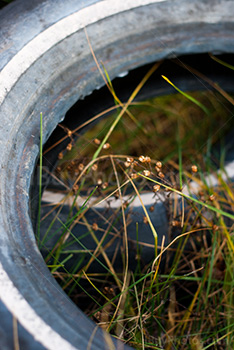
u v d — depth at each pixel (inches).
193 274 36.6
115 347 26.1
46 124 32.0
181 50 35.6
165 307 36.3
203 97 42.3
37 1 33.2
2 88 30.2
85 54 33.7
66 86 33.2
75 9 33.2
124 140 42.6
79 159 35.6
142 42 35.1
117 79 36.8
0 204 27.7
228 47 35.9
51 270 33.8
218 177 37.6
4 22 32.3
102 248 34.7
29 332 24.3
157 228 35.0
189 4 35.1
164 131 43.8
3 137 29.6
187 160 42.4
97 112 36.5
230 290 34.9
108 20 33.9
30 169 30.1
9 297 25.0
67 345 24.2
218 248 36.2
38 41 31.9
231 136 42.3
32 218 33.3
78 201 35.2
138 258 34.0
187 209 36.1
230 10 35.5
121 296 32.3
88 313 35.1
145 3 34.4
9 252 26.3
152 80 37.7
